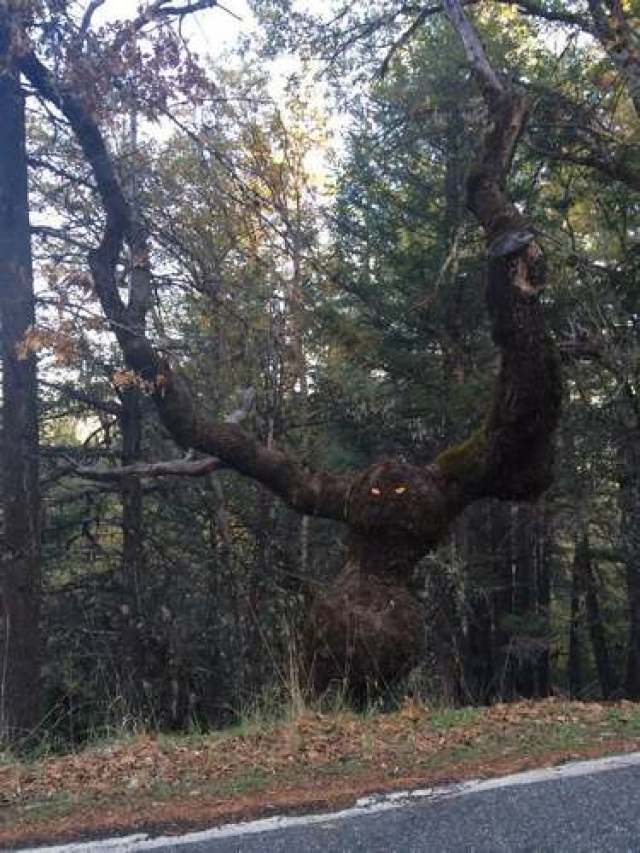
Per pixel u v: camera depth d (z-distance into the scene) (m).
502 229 8.98
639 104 13.45
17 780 5.54
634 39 13.80
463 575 17.77
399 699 8.56
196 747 6.23
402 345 20.33
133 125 12.55
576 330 14.55
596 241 16.62
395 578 9.04
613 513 18.25
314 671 8.69
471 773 5.00
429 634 17.45
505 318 8.80
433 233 19.77
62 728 13.23
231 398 14.95
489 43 17.03
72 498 17.50
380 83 17.14
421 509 9.01
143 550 17.48
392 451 20.12
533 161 17.53
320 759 5.50
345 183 19.56
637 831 4.00
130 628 16.95
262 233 14.02
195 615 17.55
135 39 10.70
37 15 10.42
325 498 9.67
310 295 15.45
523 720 6.36
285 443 17.78
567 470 16.86
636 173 15.14
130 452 17.09
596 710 6.62
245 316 14.23
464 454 9.41
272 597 16.91
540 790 4.62
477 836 4.05
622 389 14.74
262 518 17.78
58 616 18.41
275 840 4.16
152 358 10.65
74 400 17.52
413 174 19.77
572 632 27.00
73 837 4.36
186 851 4.10
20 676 12.45
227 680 17.05
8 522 12.73
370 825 4.28
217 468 10.71
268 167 13.83
